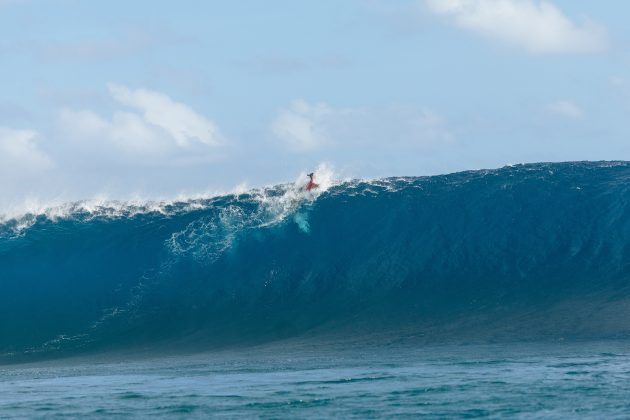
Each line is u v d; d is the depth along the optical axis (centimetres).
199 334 17112
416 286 17912
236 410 9431
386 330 16075
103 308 18438
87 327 17812
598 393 9738
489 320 15950
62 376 13250
